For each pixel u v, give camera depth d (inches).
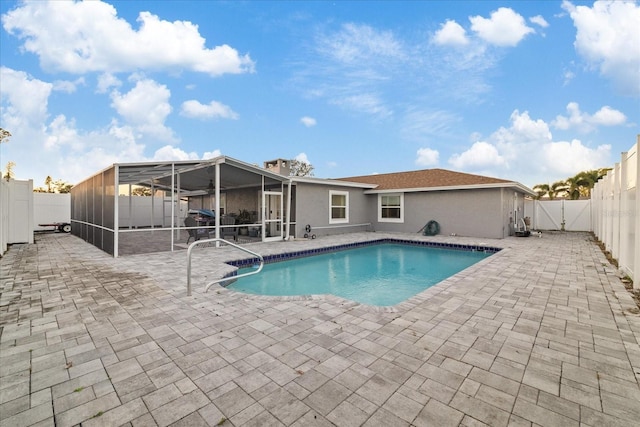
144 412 81.3
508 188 514.0
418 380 95.4
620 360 108.1
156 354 112.2
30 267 265.1
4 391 90.3
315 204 528.1
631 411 81.6
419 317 147.9
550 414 80.4
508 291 192.4
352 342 121.3
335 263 366.9
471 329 134.0
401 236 522.9
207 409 82.3
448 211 539.2
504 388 91.4
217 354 112.0
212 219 517.7
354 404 84.1
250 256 329.4
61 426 76.2
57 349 116.1
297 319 145.4
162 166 355.9
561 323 140.9
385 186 630.5
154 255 330.6
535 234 530.0
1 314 151.9
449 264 361.7
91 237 430.9
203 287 201.9
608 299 176.2
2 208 335.9
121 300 174.4
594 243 430.6
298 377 97.0
